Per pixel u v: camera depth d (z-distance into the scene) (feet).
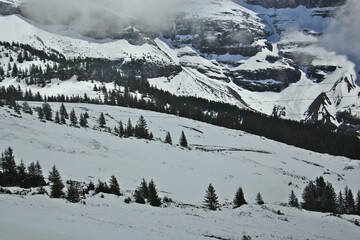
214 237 208.74
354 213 422.82
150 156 491.72
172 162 490.90
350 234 271.28
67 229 163.02
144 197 299.17
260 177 518.78
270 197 458.50
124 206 254.88
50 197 254.06
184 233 203.31
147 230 193.88
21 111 575.79
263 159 629.51
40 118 564.71
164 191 387.34
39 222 166.91
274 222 269.03
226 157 580.30
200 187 428.56
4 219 159.02
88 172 384.68
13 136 424.87
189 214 259.19
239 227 242.58
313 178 577.84
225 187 451.53
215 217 261.44
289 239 233.35
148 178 414.00
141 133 591.37
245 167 550.36
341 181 591.78
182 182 430.20
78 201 248.93
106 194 294.66
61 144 442.09
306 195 422.00
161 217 236.63
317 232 262.88
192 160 521.24
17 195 245.86
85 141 479.00
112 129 621.72
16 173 319.68
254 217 274.77
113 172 402.11
